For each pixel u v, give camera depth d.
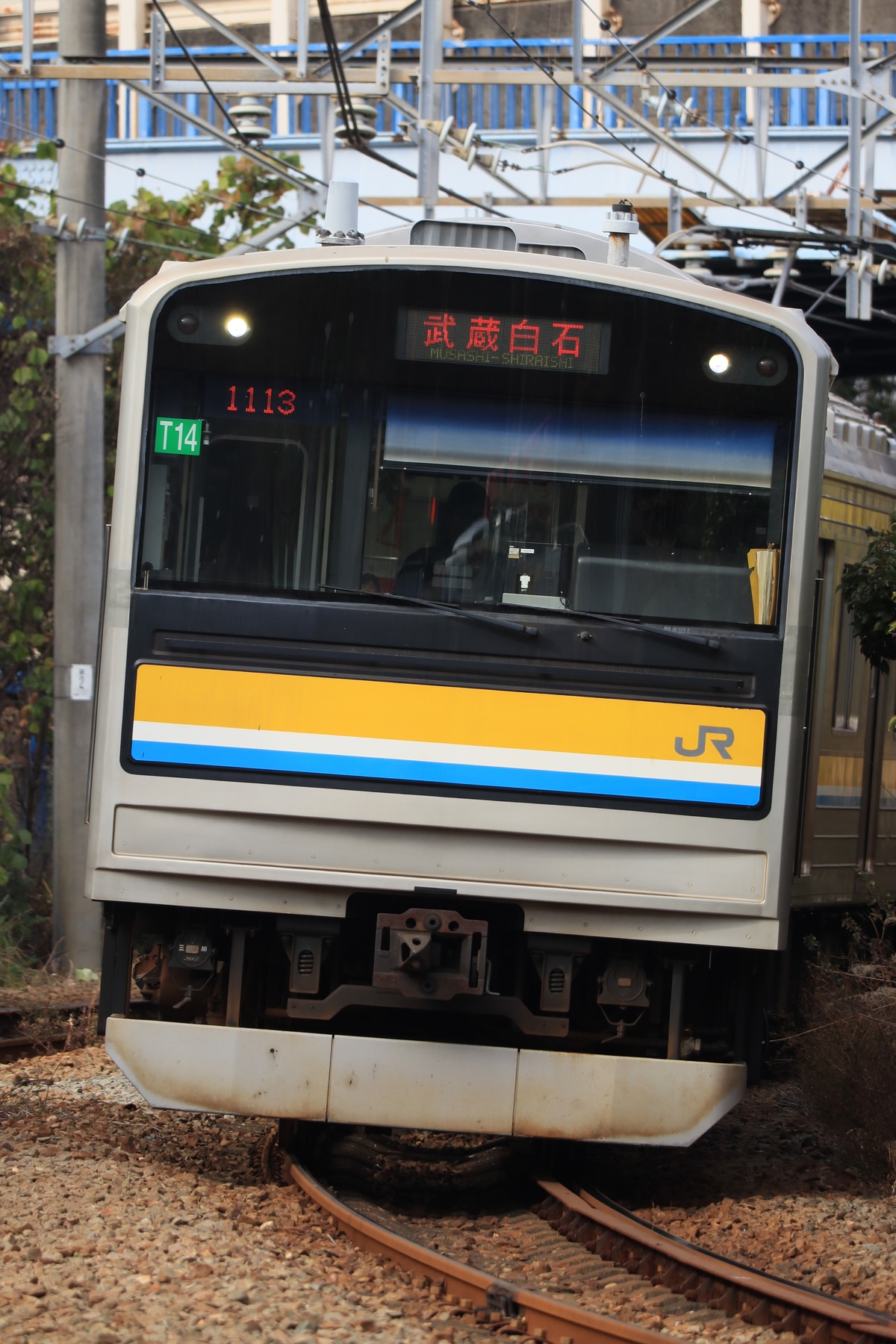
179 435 20.59
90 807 20.47
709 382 20.88
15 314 48.00
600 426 20.78
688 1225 21.17
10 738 49.12
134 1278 16.38
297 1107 20.83
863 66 42.25
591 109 64.19
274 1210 20.20
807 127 60.47
